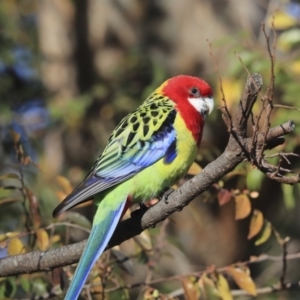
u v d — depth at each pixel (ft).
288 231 53.52
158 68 54.13
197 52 58.75
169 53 59.31
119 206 27.30
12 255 26.89
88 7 62.54
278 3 42.80
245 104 22.12
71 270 30.63
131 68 57.72
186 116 29.40
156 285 44.19
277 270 49.37
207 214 54.13
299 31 40.96
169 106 29.84
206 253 53.78
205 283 29.35
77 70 61.72
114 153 28.30
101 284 29.86
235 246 54.29
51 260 25.86
